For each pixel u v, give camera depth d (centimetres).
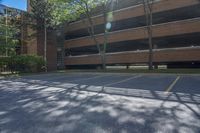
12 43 2847
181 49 2791
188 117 666
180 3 2814
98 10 3609
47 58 3719
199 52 2644
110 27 3656
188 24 2741
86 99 962
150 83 1439
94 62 3822
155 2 3048
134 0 3412
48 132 566
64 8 2911
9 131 577
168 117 670
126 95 1037
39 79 1994
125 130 568
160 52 2972
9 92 1231
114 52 3759
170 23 2902
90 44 3919
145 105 828
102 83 1519
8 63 2850
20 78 2164
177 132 548
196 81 1466
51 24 3494
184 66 2942
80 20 4062
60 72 2992
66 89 1282
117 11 3491
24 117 705
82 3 2869
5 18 3119
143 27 3169
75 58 4166
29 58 3041
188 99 914
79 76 2181
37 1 3422
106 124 618
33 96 1076
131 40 3334
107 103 873
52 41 3822
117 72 2417
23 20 3453
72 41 4266
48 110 785
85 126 605
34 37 3591
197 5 2700
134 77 1862
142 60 3167
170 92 1088
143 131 558
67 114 727
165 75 1931
